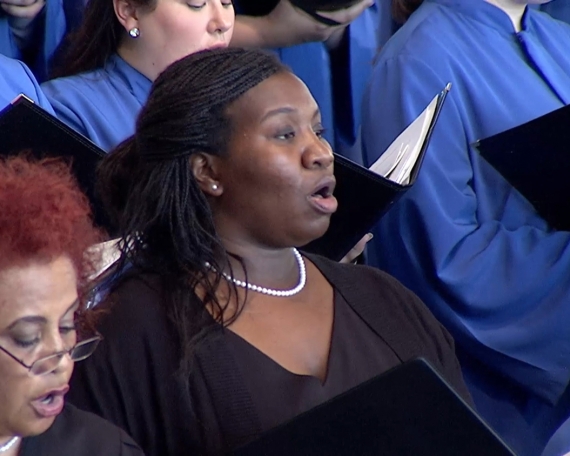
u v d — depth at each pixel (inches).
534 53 430.3
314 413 217.0
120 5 381.1
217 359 243.9
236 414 241.0
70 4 452.8
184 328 245.6
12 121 287.3
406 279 401.4
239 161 248.4
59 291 192.5
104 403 246.7
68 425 214.8
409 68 412.8
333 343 253.1
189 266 252.1
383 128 407.8
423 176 394.3
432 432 216.8
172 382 245.3
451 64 415.2
